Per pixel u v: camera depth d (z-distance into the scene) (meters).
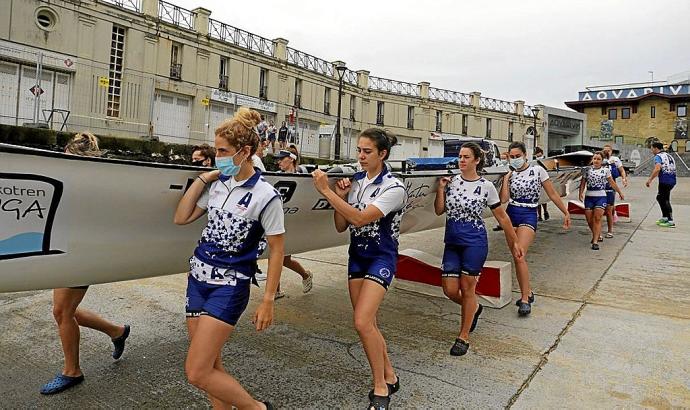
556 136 45.62
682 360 3.49
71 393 2.96
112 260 2.56
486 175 4.92
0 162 1.96
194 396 2.95
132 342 3.80
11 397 2.91
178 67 21.92
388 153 2.85
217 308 2.14
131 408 2.80
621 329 4.12
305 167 3.36
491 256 7.25
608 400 2.90
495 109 40.38
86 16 18.55
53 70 17.27
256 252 2.28
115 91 17.34
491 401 2.89
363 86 32.62
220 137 2.14
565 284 5.61
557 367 3.38
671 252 7.28
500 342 3.85
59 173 2.14
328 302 4.93
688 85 47.75
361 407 2.83
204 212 2.49
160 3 20.98
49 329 4.04
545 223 10.35
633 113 50.28
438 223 5.38
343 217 2.81
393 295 5.23
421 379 3.19
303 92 28.55
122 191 2.37
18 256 2.18
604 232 9.03
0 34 16.31
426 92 36.03
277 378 3.20
